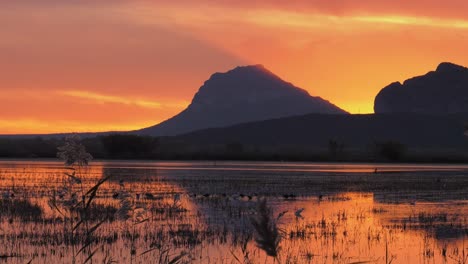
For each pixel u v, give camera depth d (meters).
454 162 135.38
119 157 125.94
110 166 81.88
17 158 115.44
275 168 83.75
